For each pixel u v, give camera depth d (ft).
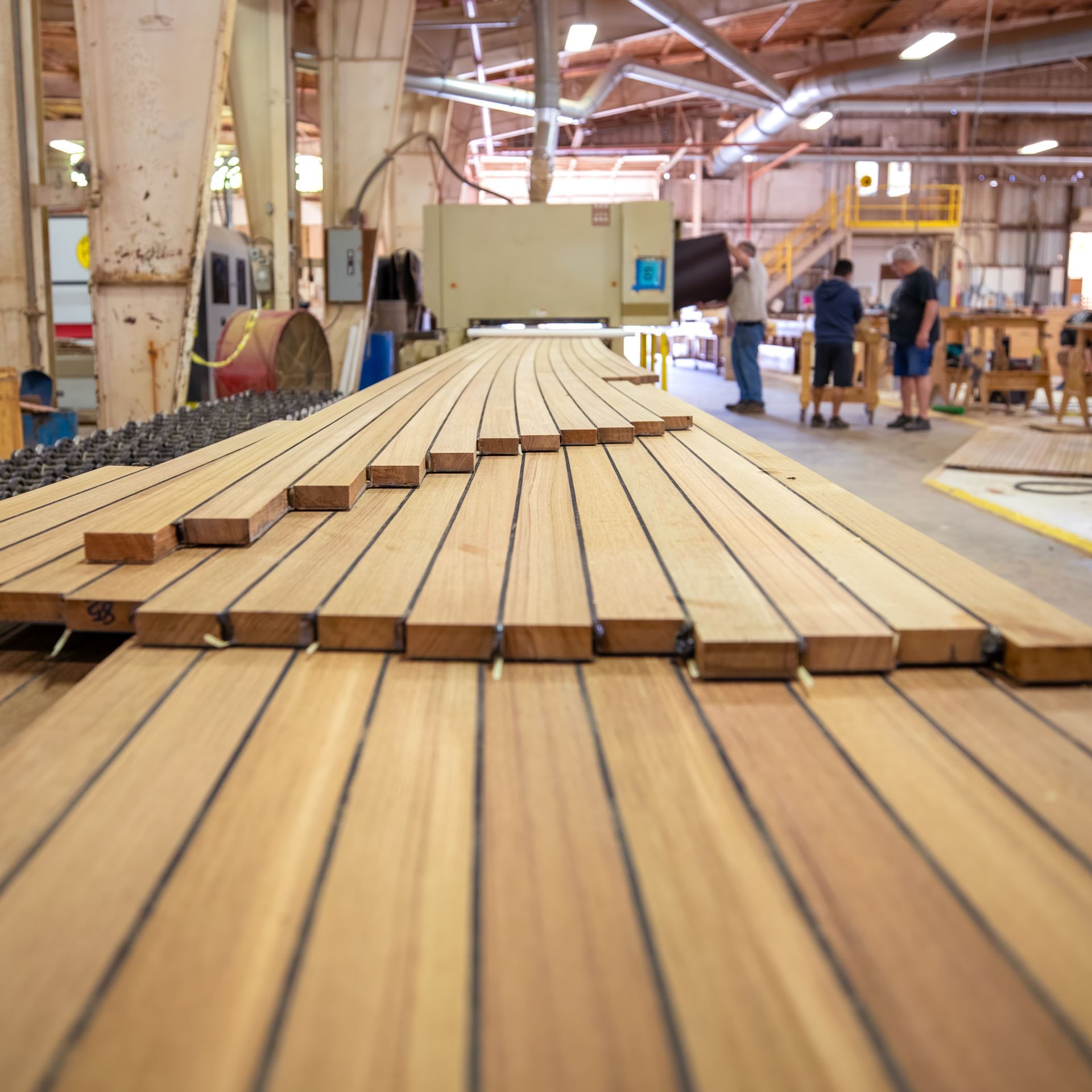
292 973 2.60
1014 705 4.15
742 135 73.41
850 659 4.42
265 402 16.58
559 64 39.11
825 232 78.07
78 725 3.98
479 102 48.91
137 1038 2.40
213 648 4.75
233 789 3.49
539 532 6.21
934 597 4.97
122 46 20.06
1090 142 88.07
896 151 81.56
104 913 2.84
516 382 14.28
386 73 33.14
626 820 3.30
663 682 4.38
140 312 21.12
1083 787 3.51
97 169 20.54
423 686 4.33
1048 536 15.74
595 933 2.76
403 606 4.79
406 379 14.76
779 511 6.78
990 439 26.89
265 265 32.32
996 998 2.54
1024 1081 2.29
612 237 28.02
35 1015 2.48
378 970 2.62
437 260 28.19
